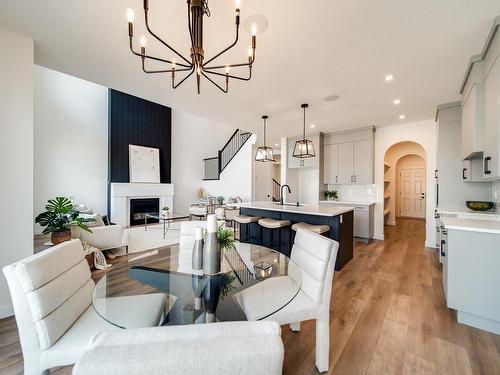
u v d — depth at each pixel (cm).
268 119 453
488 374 148
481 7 169
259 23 184
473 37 203
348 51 225
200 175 895
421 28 192
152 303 138
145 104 714
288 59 240
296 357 164
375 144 516
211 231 159
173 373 46
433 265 347
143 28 195
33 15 181
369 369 152
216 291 149
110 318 122
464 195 352
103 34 204
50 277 118
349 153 530
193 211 683
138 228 638
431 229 448
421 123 461
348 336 186
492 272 190
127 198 669
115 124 647
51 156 552
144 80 289
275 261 198
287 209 362
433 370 151
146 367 45
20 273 106
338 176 547
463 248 202
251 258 205
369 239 485
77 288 136
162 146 755
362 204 489
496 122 199
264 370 49
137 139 694
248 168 771
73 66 257
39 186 533
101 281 166
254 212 434
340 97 339
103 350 48
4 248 203
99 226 379
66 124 576
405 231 597
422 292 261
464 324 202
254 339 52
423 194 788
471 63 243
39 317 107
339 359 161
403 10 173
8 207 205
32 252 217
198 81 162
